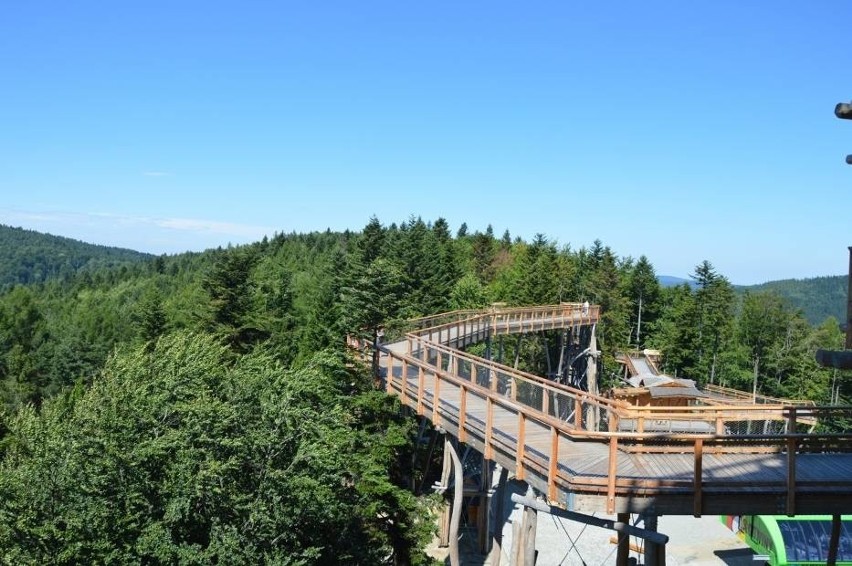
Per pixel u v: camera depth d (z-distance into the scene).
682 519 27.80
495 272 76.44
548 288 58.81
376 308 26.14
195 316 32.94
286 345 33.03
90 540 12.39
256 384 16.38
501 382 17.56
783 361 56.34
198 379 16.20
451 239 81.75
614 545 23.45
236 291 31.61
